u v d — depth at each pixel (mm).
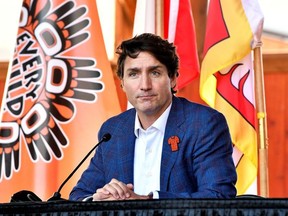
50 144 5156
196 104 3686
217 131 3568
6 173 5168
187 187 3508
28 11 5371
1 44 7434
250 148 5227
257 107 5359
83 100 5207
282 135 6926
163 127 3617
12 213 2645
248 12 5328
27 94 5246
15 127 5211
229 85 5328
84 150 5145
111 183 3285
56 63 5262
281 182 6863
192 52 5449
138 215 2537
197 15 6754
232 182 3475
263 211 2463
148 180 3578
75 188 3771
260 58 5387
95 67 5246
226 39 5301
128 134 3699
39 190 5109
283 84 6996
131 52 3561
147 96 3549
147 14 5488
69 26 5297
